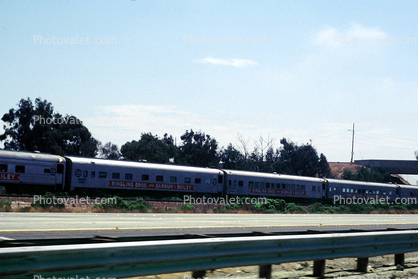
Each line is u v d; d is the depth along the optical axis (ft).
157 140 287.07
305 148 333.62
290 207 140.36
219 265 22.30
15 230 43.96
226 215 98.43
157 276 25.77
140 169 132.98
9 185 112.27
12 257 16.10
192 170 146.41
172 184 140.36
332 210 145.89
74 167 120.57
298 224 74.28
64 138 242.58
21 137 228.22
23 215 68.28
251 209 128.67
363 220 98.27
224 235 28.32
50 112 239.30
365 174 323.78
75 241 22.89
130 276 19.17
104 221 62.23
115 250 18.49
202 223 67.41
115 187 127.54
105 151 269.03
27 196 102.17
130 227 53.72
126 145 264.72
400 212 174.40
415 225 85.40
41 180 115.55
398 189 215.72
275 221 81.30
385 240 32.40
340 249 28.91
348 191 193.26
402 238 34.01
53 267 16.93
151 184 135.13
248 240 23.35
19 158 112.37
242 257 23.45
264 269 25.27
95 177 124.06
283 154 330.13
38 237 38.45
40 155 117.39
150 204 112.16
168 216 84.23
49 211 85.30
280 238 24.99
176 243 20.51
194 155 295.89
